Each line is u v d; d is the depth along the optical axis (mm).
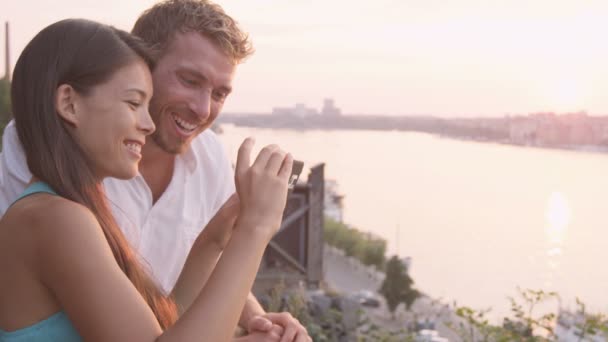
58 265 727
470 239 167875
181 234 1330
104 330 716
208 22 1184
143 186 1271
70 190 772
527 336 2727
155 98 1203
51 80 776
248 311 1229
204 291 766
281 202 841
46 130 773
